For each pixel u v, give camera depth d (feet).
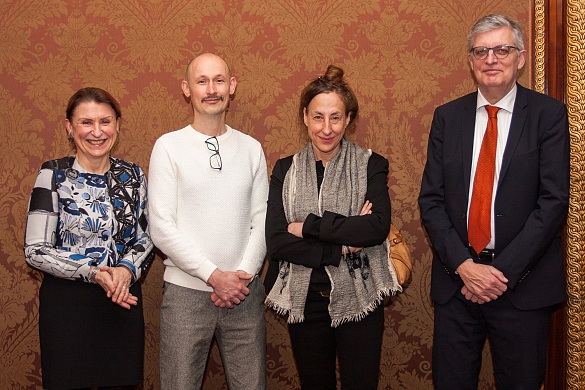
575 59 9.62
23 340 10.23
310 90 8.14
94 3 10.02
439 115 8.29
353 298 7.86
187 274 8.35
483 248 7.73
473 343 8.15
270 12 10.07
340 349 7.98
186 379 8.25
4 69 10.07
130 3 10.02
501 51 7.52
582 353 9.80
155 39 10.06
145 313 10.21
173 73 10.09
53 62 10.05
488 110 7.91
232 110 10.16
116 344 8.04
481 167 7.82
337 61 10.11
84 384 7.86
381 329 8.04
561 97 9.74
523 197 7.63
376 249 8.05
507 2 9.95
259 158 8.95
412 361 10.32
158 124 10.13
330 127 7.96
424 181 8.30
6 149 10.12
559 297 7.76
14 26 10.02
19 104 10.08
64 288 7.86
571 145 9.66
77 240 7.95
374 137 10.18
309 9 10.07
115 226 8.14
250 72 10.13
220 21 10.08
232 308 8.48
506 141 7.82
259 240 8.55
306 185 8.23
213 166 8.39
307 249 7.79
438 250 7.91
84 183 8.11
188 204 8.32
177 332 8.27
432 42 10.06
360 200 8.04
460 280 8.02
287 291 8.06
